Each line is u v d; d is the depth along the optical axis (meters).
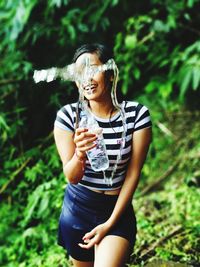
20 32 5.16
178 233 3.82
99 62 2.28
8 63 5.14
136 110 2.34
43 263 3.75
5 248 4.53
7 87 5.09
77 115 2.36
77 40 5.23
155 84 5.20
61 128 2.37
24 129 5.10
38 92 5.10
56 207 4.12
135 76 5.07
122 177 2.40
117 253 2.30
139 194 4.83
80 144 2.18
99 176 2.36
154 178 5.10
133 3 5.41
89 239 2.37
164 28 5.09
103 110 2.33
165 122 5.41
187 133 5.30
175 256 3.45
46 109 5.18
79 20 5.12
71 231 2.48
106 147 2.32
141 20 5.09
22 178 4.84
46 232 4.24
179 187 4.76
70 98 5.15
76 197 2.45
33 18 5.17
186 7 5.34
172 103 5.43
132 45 4.97
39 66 5.26
